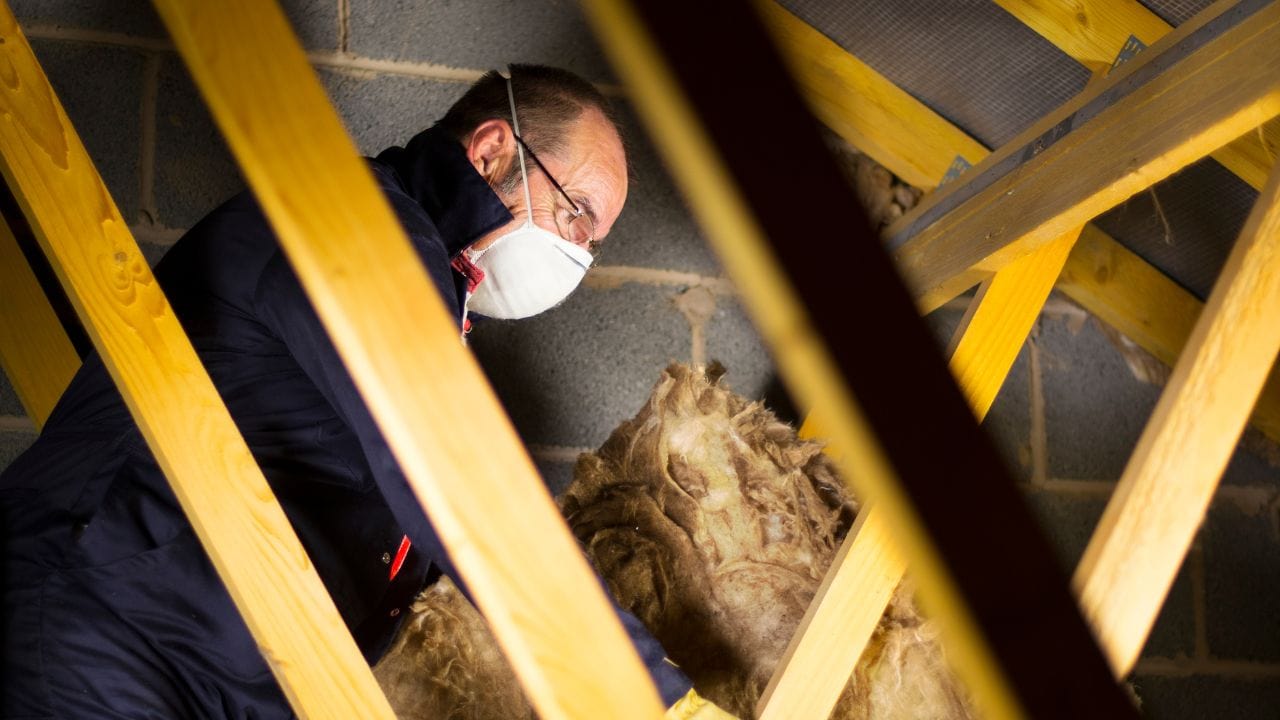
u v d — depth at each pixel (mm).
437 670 1421
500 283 1529
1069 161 1604
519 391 2170
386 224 652
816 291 274
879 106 2189
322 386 1102
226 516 962
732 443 1648
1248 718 2357
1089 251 2275
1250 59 1279
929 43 2062
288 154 646
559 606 685
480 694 1423
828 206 273
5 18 1004
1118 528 1009
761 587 1562
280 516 971
